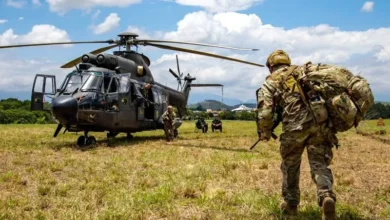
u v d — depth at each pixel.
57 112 12.37
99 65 14.46
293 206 4.49
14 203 5.17
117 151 11.46
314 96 3.96
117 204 5.05
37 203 5.20
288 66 4.39
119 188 6.16
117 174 7.46
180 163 8.99
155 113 17.23
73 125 12.91
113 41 16.48
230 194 5.59
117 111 14.07
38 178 7.00
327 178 3.83
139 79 16.38
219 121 24.77
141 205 5.04
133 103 15.27
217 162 9.11
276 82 4.20
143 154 10.70
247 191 5.86
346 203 5.19
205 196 5.43
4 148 11.69
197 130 26.84
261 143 14.59
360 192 5.94
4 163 8.89
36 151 11.10
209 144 14.11
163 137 18.23
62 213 4.68
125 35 16.39
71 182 6.64
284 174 4.44
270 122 4.18
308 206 4.84
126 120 14.78
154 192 5.77
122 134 20.28
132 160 9.45
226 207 4.99
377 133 20.81
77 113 12.55
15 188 6.23
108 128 13.98
